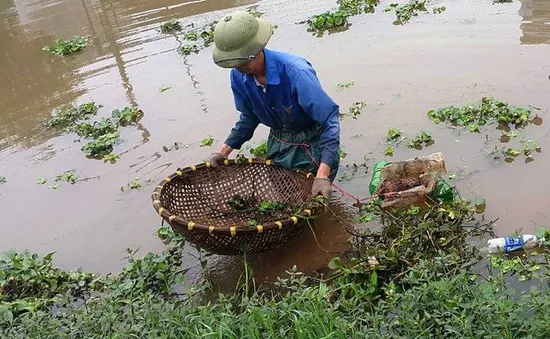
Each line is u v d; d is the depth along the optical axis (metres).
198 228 4.11
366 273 4.00
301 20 8.94
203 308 3.63
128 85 7.84
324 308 3.52
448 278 3.61
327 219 4.91
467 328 3.05
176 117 6.90
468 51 7.11
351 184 5.27
